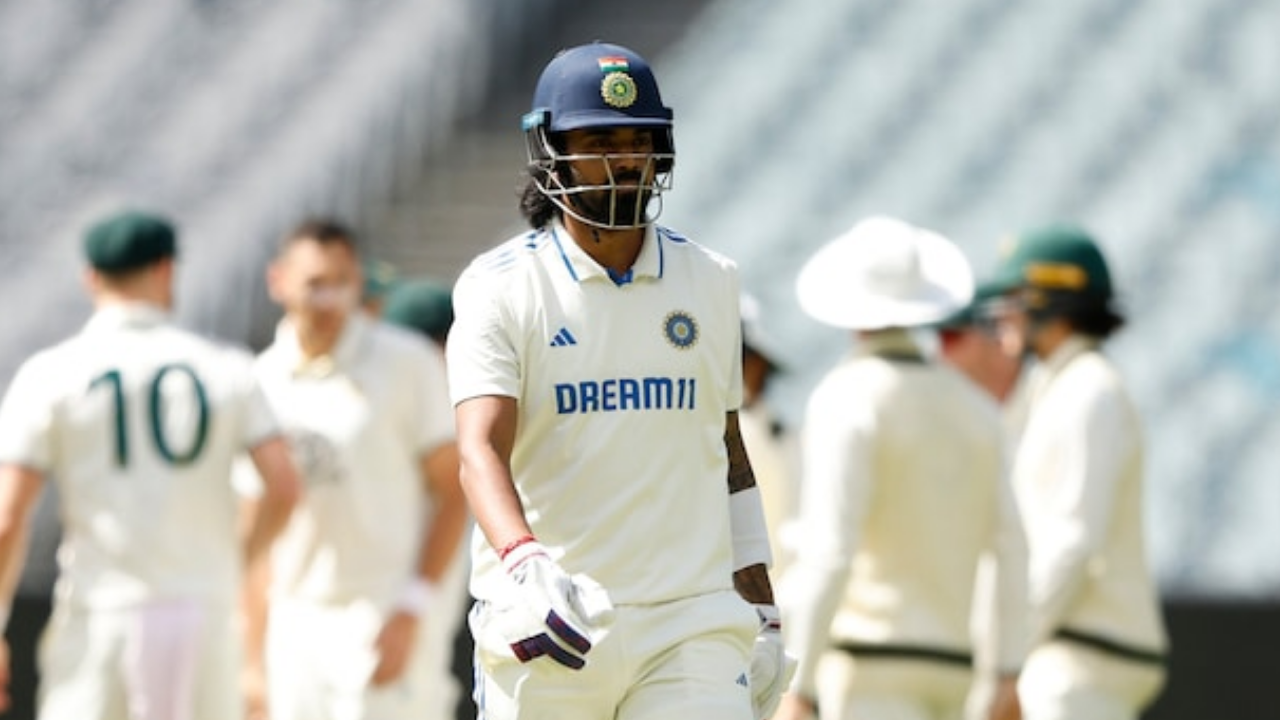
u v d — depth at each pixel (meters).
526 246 16.55
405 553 27.53
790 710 22.81
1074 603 24.80
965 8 70.19
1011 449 25.86
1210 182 61.47
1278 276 57.56
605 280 16.42
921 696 23.62
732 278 16.89
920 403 23.36
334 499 27.34
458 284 16.53
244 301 62.03
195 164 67.75
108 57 73.12
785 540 25.50
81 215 66.81
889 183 63.56
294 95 69.50
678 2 71.56
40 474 24.98
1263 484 49.97
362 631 27.28
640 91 16.19
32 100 71.81
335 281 27.33
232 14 73.62
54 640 25.31
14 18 75.12
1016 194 62.44
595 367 16.34
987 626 25.48
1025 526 24.06
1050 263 25.31
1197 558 47.66
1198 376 54.09
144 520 24.95
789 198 63.34
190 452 25.09
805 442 23.67
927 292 23.78
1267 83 64.94
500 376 16.16
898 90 67.25
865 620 23.52
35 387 24.97
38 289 64.19
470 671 35.34
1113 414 24.81
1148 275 58.22
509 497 15.76
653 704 16.20
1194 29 67.44
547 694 16.28
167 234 25.34
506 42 68.62
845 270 23.89
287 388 27.59
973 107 65.94
